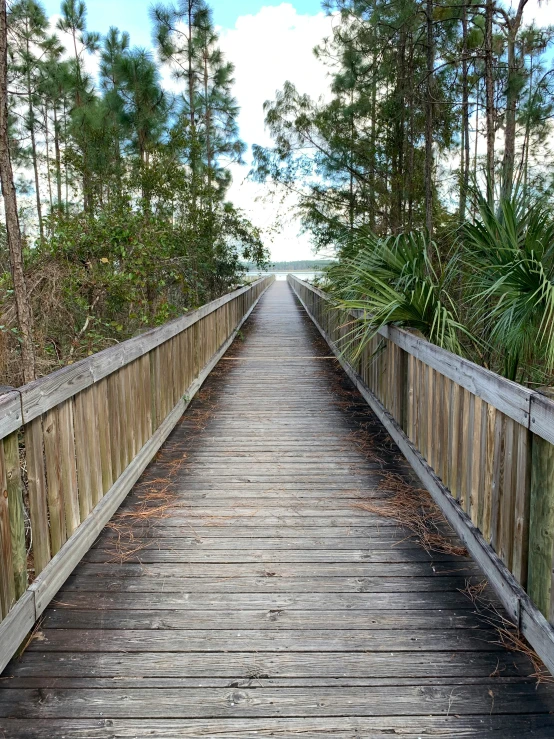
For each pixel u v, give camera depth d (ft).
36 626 7.04
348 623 7.13
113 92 31.65
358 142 27.48
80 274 17.08
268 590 7.90
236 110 41.96
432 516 10.34
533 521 6.68
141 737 5.34
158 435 14.06
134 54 32.32
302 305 63.77
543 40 28.02
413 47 23.07
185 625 7.08
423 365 12.05
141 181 26.55
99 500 9.83
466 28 23.76
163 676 6.16
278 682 6.08
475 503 8.75
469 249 13.39
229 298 31.58
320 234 30.71
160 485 11.94
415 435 12.87
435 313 12.45
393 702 5.80
